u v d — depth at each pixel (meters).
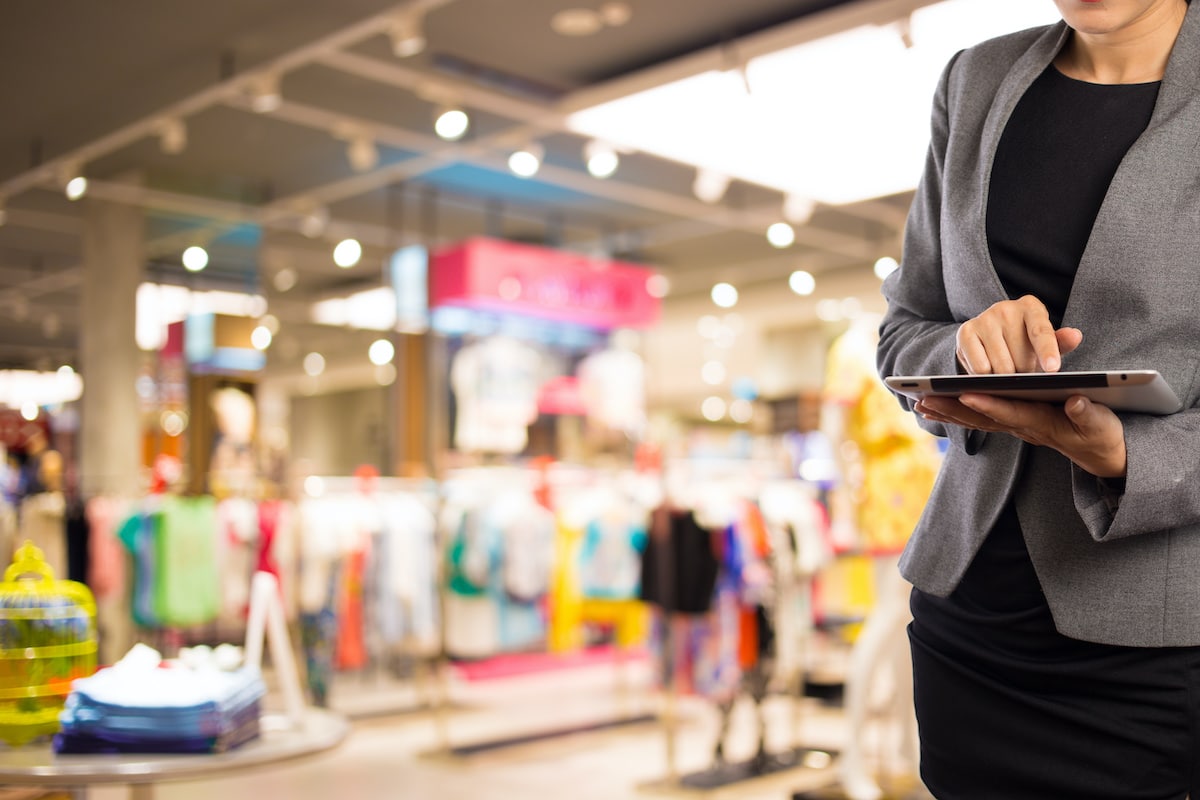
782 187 6.97
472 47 5.69
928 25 4.78
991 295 0.91
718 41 5.65
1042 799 0.87
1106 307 0.83
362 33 5.10
